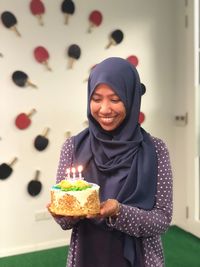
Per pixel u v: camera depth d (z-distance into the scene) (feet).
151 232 3.51
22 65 8.93
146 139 3.89
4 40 8.70
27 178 9.34
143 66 10.32
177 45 10.63
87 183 3.56
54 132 9.46
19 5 8.73
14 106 8.98
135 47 10.14
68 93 9.48
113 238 3.73
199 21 9.95
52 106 9.36
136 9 10.02
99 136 3.91
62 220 3.64
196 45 9.97
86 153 3.95
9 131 9.01
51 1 9.00
